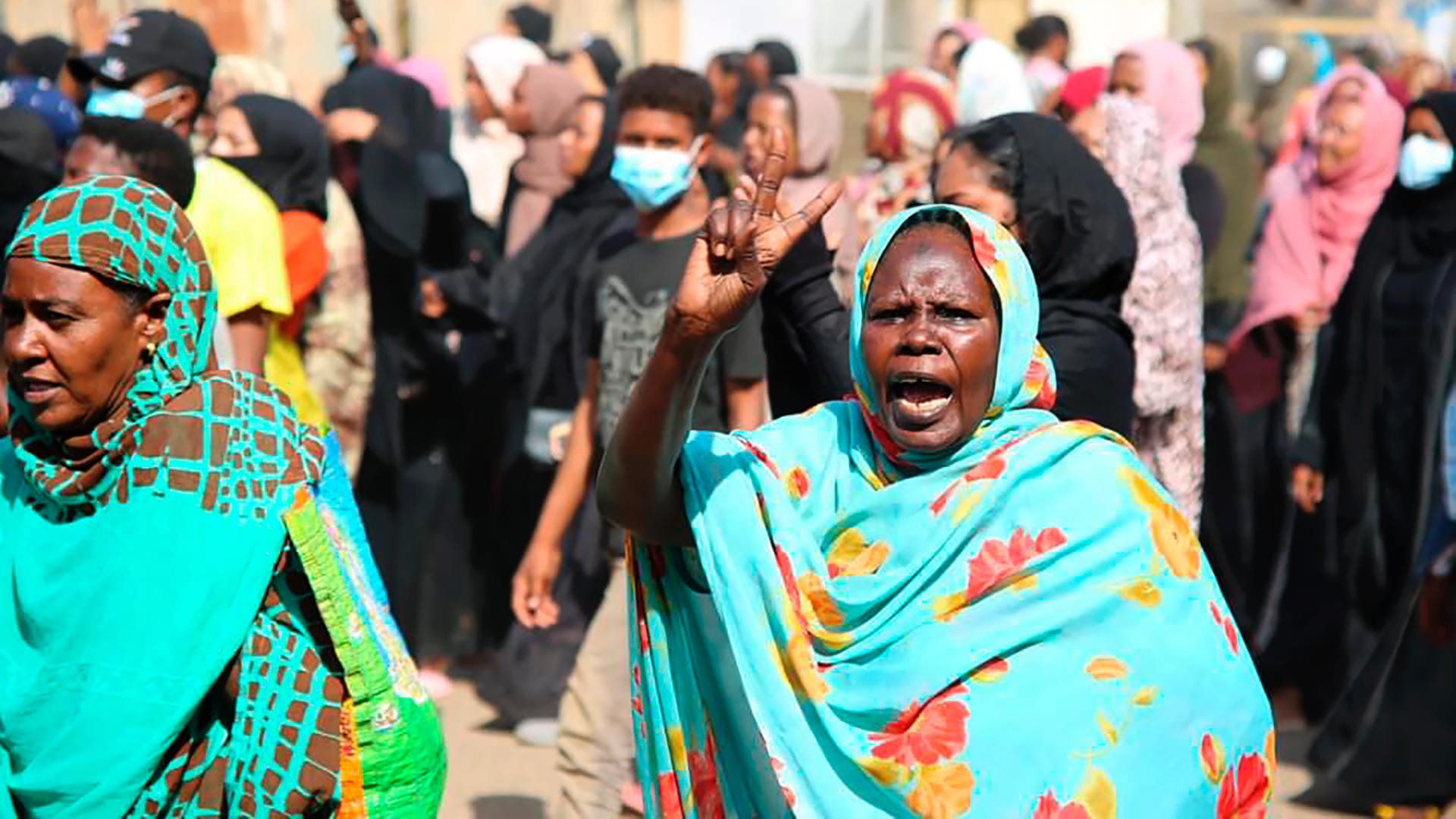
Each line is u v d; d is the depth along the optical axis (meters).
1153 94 8.73
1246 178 9.24
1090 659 2.83
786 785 2.83
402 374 6.88
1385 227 6.31
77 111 7.69
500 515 7.05
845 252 6.28
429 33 14.67
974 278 2.88
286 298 4.82
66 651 2.88
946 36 11.52
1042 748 2.77
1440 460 5.83
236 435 2.93
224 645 2.86
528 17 12.12
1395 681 5.80
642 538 2.96
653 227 5.05
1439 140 6.13
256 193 4.79
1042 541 2.86
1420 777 5.77
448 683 7.04
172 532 2.87
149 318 2.93
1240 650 2.95
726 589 2.86
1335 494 6.50
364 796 2.95
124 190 2.91
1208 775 2.85
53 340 2.85
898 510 2.91
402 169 6.74
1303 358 7.56
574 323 5.23
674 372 2.69
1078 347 3.65
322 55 13.47
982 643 2.83
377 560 6.86
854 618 2.91
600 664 4.64
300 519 2.90
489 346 6.95
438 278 6.84
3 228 5.95
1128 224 3.75
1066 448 2.91
